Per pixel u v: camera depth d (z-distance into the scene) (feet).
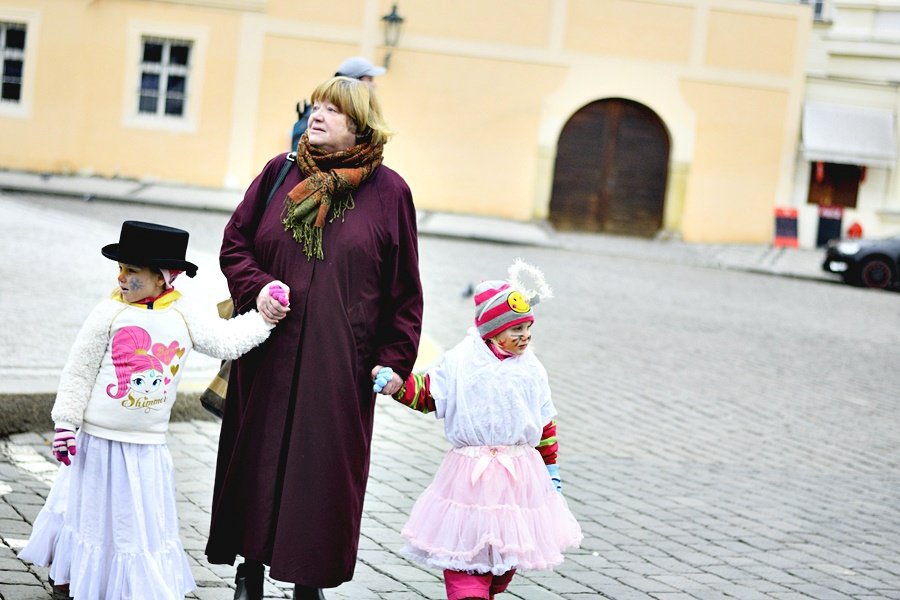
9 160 103.30
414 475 28.76
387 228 17.95
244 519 17.52
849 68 116.98
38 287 45.68
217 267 55.77
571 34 105.50
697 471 33.19
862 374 53.31
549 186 106.63
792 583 23.95
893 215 108.68
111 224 73.46
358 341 17.69
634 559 24.45
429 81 105.19
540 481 18.22
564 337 52.80
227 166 104.73
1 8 102.32
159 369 16.98
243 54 103.96
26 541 20.35
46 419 28.04
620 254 95.30
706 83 106.73
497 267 75.66
